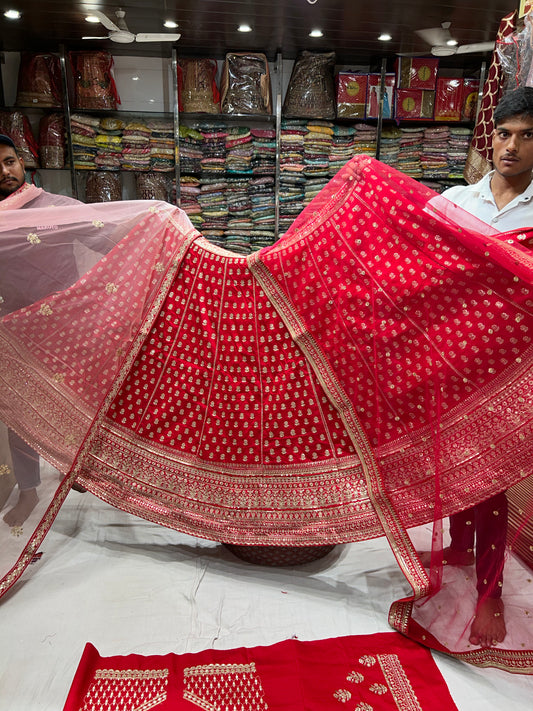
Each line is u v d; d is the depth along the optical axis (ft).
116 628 5.14
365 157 5.01
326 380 5.40
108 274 5.70
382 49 13.42
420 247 4.77
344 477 5.47
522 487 4.98
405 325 4.99
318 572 6.06
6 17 10.80
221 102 13.93
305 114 13.92
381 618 5.34
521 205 5.02
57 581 5.75
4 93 13.44
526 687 4.54
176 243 5.73
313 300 5.32
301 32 12.07
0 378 5.55
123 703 4.32
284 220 14.74
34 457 5.67
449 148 14.65
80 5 10.20
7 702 4.35
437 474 4.98
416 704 4.33
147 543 6.48
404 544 5.18
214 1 10.07
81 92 13.14
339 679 4.57
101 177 13.69
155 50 13.33
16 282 5.52
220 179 14.34
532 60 5.88
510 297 4.51
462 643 4.89
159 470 5.82
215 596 5.61
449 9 10.51
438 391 4.94
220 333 5.65
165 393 5.79
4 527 5.60
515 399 4.67
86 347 5.72
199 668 4.66
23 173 6.68
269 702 4.34
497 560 4.85
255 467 5.70
